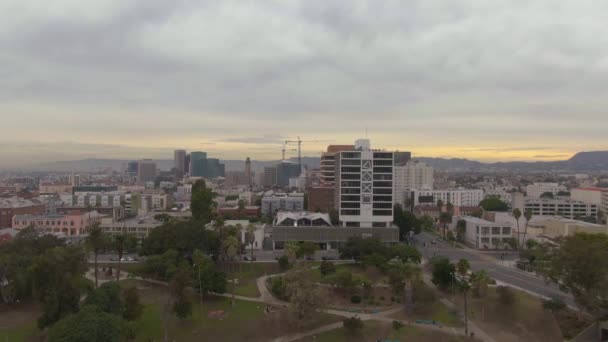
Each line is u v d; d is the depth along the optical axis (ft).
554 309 463.83
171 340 402.11
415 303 477.77
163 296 511.40
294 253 582.35
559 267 460.96
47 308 384.27
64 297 391.45
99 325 324.39
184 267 496.23
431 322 442.50
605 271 425.28
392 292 516.32
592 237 502.79
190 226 647.97
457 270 522.88
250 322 437.58
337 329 426.10
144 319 440.45
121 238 571.69
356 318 425.28
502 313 465.47
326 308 446.19
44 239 596.29
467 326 437.17
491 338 416.67
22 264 485.56
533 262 642.63
